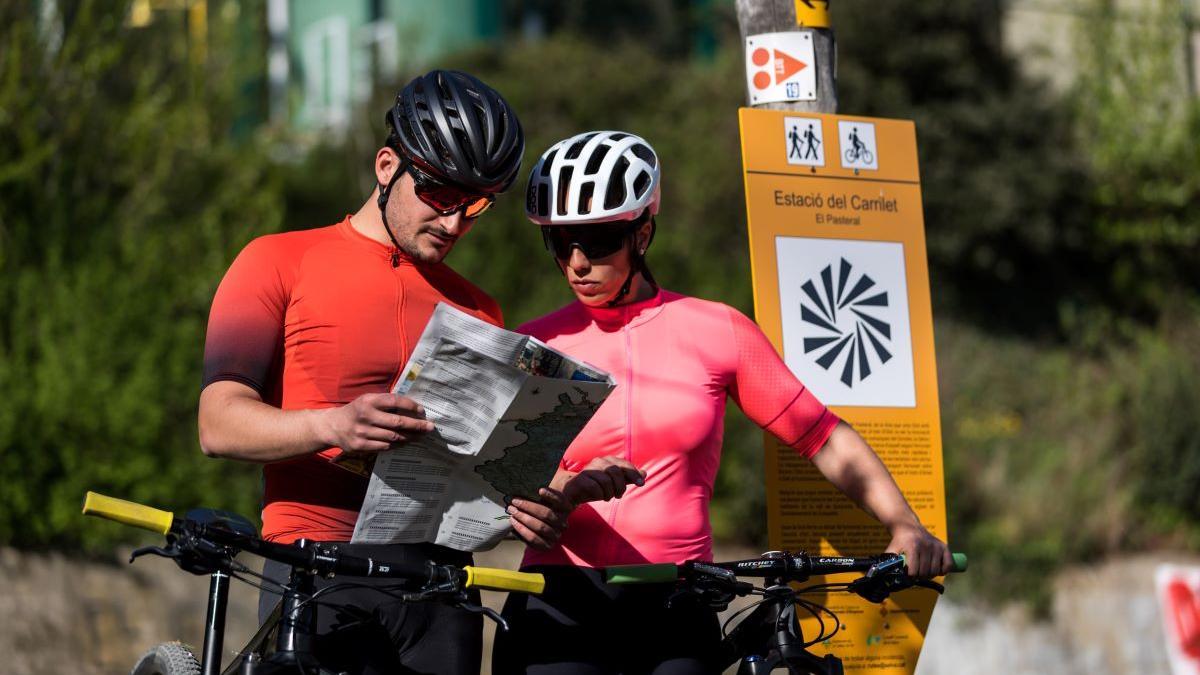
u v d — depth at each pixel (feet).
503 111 20.44
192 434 61.57
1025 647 73.72
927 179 117.50
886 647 26.25
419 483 18.54
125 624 53.11
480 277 82.89
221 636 18.44
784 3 28.45
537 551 21.57
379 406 17.43
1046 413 95.66
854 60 119.44
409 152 19.92
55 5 66.59
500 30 133.59
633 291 21.98
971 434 89.71
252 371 19.69
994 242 119.75
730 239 111.14
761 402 22.06
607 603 21.01
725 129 116.78
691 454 21.47
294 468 20.01
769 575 20.18
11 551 54.60
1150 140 117.39
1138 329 116.37
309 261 20.56
